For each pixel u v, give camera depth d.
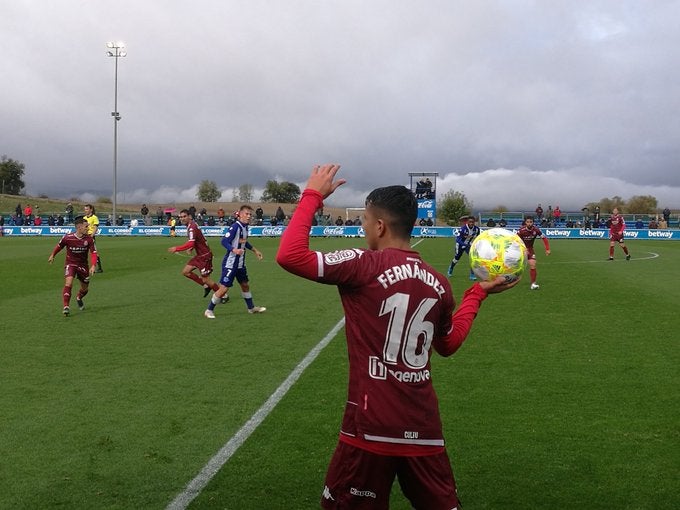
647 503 4.32
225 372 7.60
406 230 2.93
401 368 2.76
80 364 7.99
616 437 5.48
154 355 8.48
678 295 14.43
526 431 5.62
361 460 2.77
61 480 4.64
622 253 30.36
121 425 5.75
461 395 6.66
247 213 11.48
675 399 6.54
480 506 4.29
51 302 13.26
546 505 4.30
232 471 4.78
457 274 20.17
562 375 7.46
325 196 2.86
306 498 4.37
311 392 6.75
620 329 10.31
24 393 6.75
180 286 16.11
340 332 10.05
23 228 50.38
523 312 12.03
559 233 48.38
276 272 20.02
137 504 4.28
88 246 11.76
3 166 95.94
